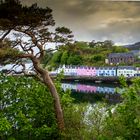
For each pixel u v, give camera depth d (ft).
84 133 75.15
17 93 76.89
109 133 68.90
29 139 77.05
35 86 80.28
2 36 73.41
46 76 79.66
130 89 62.13
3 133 73.92
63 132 76.43
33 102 78.23
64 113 79.82
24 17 71.72
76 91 330.54
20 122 73.92
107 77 639.35
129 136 62.44
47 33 77.61
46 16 75.51
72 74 612.70
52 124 80.59
